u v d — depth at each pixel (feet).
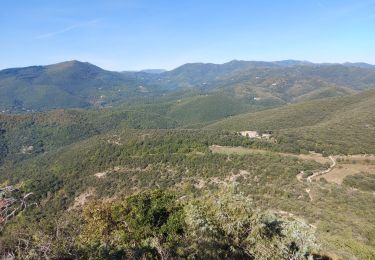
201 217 54.54
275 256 49.67
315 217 125.08
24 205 34.19
